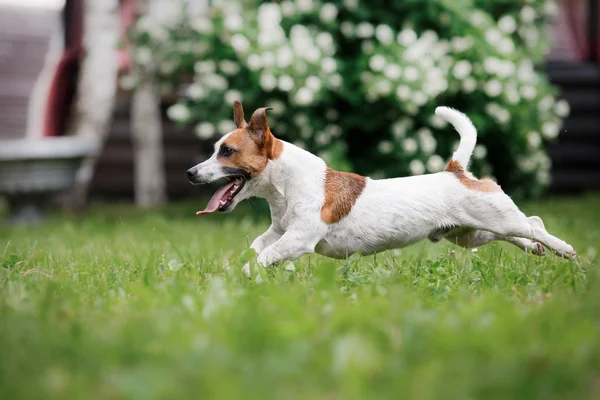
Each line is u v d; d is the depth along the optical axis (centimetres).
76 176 951
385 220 437
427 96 831
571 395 203
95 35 1044
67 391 204
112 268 440
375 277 379
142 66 1004
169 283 362
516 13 1009
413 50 833
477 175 952
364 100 855
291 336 252
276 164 441
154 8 1092
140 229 791
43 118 1205
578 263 443
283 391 206
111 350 239
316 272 400
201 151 1293
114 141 1294
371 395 205
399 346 248
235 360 229
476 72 880
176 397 201
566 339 244
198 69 853
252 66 805
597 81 1284
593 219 832
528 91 906
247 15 884
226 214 1004
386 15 905
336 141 867
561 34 1406
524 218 452
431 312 296
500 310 295
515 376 210
